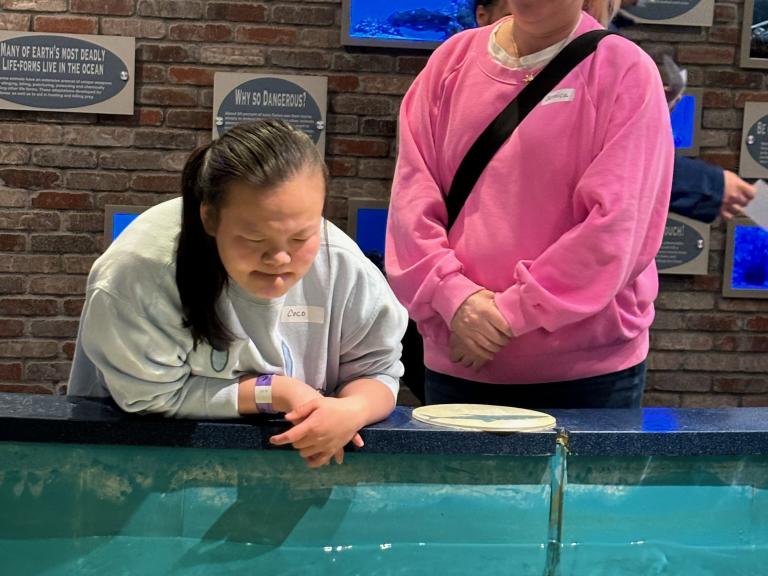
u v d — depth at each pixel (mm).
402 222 1634
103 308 1149
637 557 1285
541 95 1547
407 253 1623
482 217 1581
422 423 1301
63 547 1233
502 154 1565
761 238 3404
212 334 1175
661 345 3461
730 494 1346
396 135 3311
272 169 1011
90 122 3266
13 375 3316
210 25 3242
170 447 1229
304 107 3266
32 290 3303
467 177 1600
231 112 3254
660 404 3480
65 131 3262
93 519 1239
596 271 1459
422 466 1276
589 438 1285
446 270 1558
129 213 3275
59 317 3320
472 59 1643
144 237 1170
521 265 1510
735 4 3342
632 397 1635
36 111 3244
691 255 3400
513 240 1558
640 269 1567
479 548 1286
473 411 1391
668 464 1323
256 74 3242
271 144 1030
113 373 1192
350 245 1300
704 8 3297
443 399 1685
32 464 1227
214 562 1230
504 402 1626
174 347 1183
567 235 1476
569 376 1583
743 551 1332
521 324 1495
